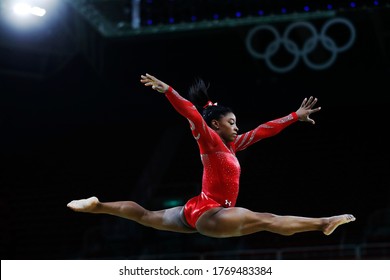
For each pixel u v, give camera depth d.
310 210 42.56
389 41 44.47
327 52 45.44
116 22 43.88
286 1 42.00
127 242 39.88
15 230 45.25
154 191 45.19
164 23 42.94
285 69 45.06
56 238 43.91
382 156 45.72
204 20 42.59
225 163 13.70
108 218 43.00
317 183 44.56
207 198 13.66
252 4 42.16
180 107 13.08
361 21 43.62
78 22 44.56
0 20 42.22
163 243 39.34
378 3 40.38
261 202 43.94
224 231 13.01
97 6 41.72
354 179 44.31
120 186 47.91
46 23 43.03
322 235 38.81
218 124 14.20
